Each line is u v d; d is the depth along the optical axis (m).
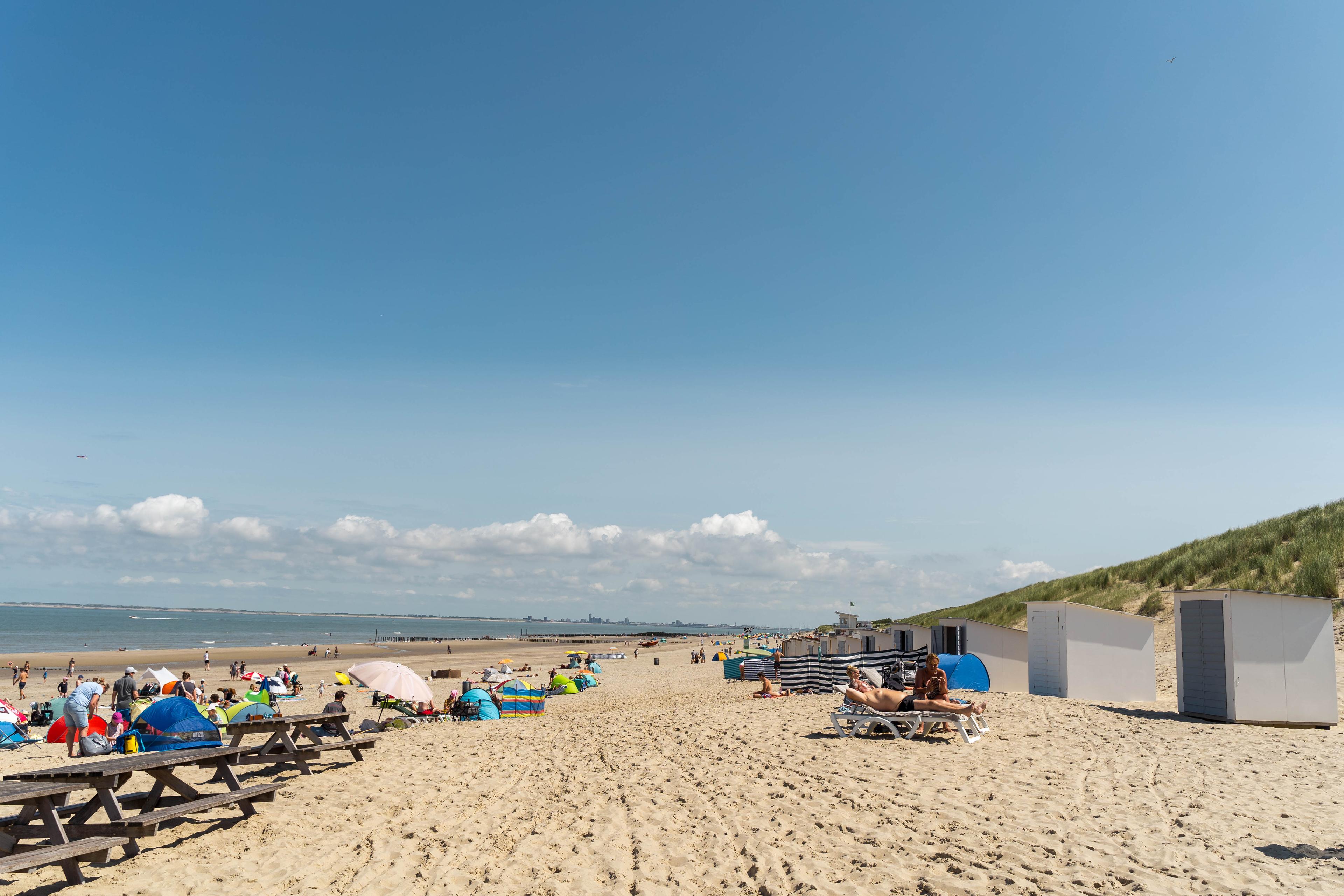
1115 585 31.55
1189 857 5.62
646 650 98.81
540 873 5.77
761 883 5.33
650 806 7.54
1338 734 12.19
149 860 6.22
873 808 7.06
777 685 26.97
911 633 21.89
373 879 5.74
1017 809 6.98
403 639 148.00
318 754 9.59
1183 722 13.01
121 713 16.03
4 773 12.33
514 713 21.20
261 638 128.38
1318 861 5.53
